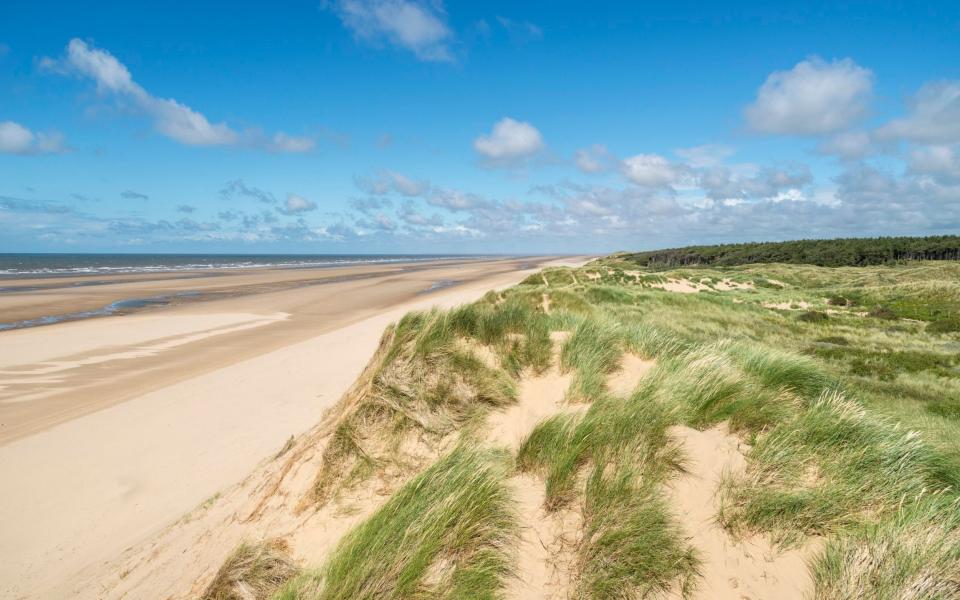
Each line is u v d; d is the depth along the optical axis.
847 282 44.34
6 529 6.09
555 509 3.26
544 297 16.47
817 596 2.55
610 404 4.11
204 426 9.41
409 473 4.05
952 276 42.97
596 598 2.69
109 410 10.45
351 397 5.40
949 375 12.33
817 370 5.12
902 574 2.51
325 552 3.44
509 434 4.32
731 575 2.73
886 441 3.51
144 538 5.43
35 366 14.40
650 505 3.08
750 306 27.75
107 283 44.62
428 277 59.91
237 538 3.96
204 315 25.59
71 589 4.57
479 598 2.72
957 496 2.97
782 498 3.01
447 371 4.98
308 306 30.33
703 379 4.38
